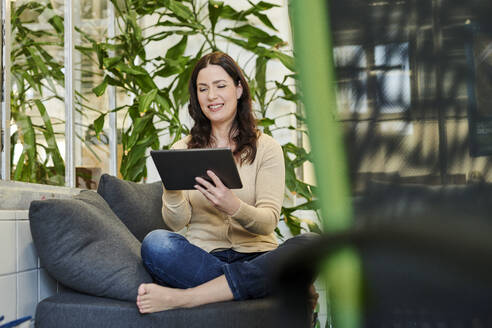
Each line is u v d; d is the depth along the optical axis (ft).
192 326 4.81
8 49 6.73
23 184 7.04
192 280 5.38
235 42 11.37
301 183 10.27
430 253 0.58
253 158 6.59
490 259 0.55
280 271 0.71
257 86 11.41
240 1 12.68
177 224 6.43
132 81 10.83
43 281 6.09
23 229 5.73
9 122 6.75
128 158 10.53
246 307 4.93
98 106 10.16
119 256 5.44
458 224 0.57
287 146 10.61
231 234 6.27
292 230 10.39
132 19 10.95
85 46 9.53
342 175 0.61
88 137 9.59
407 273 0.60
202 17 12.85
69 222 5.34
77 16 9.18
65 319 4.99
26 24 7.35
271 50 11.12
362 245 0.61
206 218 6.42
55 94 8.21
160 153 5.23
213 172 5.35
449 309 0.59
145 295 4.84
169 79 12.82
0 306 5.19
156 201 7.87
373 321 0.63
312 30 0.64
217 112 6.82
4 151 6.63
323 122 0.63
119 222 6.39
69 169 8.61
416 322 0.60
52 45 8.18
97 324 4.91
